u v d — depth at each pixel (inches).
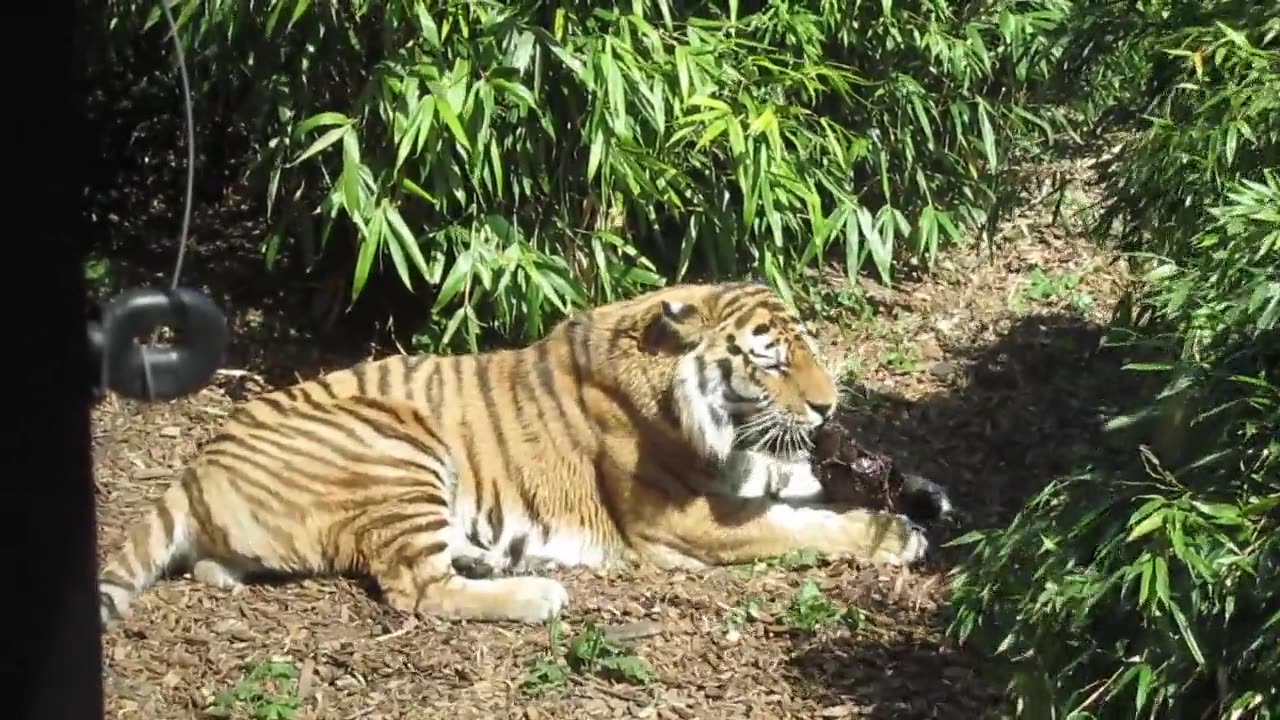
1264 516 259.1
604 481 412.8
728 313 406.9
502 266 467.2
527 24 462.6
